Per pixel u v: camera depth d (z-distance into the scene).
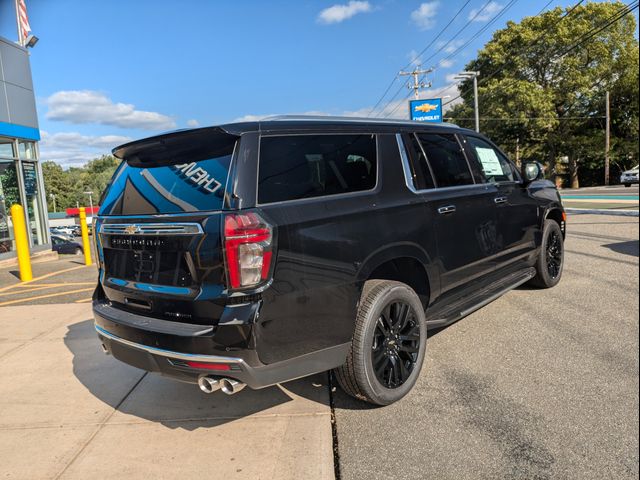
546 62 39.97
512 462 2.55
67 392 3.79
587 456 2.56
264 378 2.58
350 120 3.38
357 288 2.95
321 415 3.20
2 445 3.04
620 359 3.67
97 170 121.94
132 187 3.13
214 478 2.58
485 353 3.97
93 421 3.30
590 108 40.91
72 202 98.94
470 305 3.98
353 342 3.00
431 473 2.51
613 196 22.69
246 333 2.46
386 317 3.17
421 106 39.88
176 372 2.71
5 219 12.05
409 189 3.51
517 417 2.97
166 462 2.76
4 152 12.14
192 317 2.62
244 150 2.66
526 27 40.88
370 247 3.04
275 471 2.61
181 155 2.95
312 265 2.71
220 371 2.55
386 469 2.57
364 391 3.06
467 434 2.84
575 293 5.44
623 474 2.40
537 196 5.29
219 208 2.55
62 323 5.75
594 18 38.19
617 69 38.72
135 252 2.96
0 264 11.41
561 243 5.81
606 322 4.46
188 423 3.20
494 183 4.61
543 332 4.32
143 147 3.14
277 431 3.02
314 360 2.78
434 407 3.17
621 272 6.28
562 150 44.19
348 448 2.79
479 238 4.17
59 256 14.52
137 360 2.88
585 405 3.05
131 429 3.17
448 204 3.78
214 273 2.50
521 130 41.47
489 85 42.00
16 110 12.38
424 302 3.69
